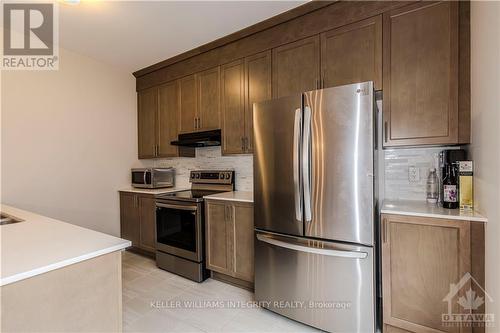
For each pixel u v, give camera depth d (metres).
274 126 2.01
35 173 2.81
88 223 3.27
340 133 1.72
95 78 3.35
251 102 2.66
